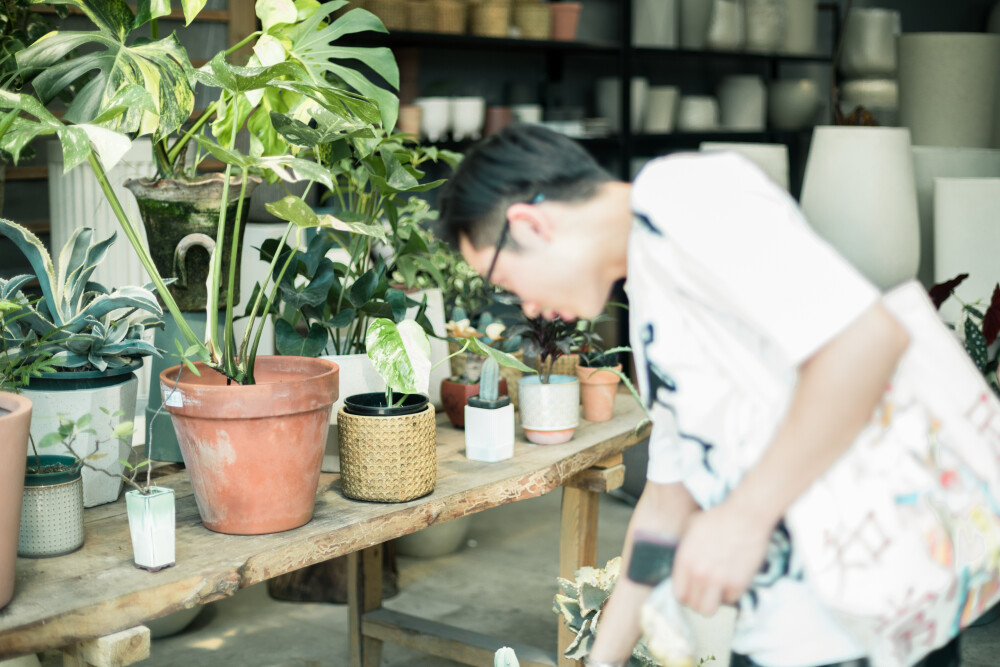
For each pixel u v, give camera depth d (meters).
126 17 1.66
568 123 4.77
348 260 2.40
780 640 1.08
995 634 2.86
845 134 2.91
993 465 1.09
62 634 1.24
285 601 3.00
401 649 2.74
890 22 4.94
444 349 2.33
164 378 1.51
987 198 2.98
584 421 2.26
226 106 1.92
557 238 1.07
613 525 3.58
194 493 1.56
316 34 1.92
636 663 1.74
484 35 4.32
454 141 4.26
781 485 0.94
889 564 1.00
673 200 0.96
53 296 1.63
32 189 3.37
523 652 2.28
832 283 0.90
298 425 1.49
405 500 1.66
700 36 5.29
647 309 1.03
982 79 3.90
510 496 1.81
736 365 1.01
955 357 1.10
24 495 1.40
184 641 2.69
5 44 2.40
